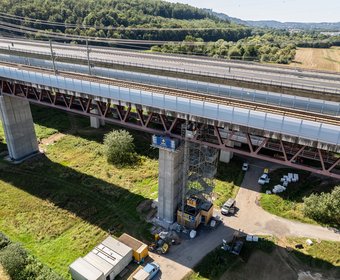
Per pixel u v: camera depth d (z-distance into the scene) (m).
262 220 41.19
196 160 37.41
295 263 34.50
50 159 55.47
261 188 48.00
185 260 34.56
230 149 31.72
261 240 37.44
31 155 56.62
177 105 32.53
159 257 34.91
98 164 53.81
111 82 40.38
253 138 34.22
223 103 32.84
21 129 54.00
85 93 38.50
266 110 31.08
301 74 47.84
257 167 53.56
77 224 39.75
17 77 44.94
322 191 46.03
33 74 42.78
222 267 33.62
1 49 66.12
